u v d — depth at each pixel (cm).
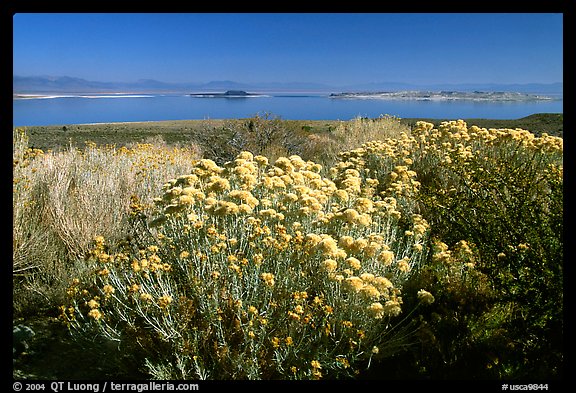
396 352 302
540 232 305
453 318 316
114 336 301
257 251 328
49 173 600
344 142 1077
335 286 316
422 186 539
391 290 326
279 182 397
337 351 297
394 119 1255
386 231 430
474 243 351
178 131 3209
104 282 336
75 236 459
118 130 3453
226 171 414
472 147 707
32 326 353
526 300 291
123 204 540
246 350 287
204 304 299
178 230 358
